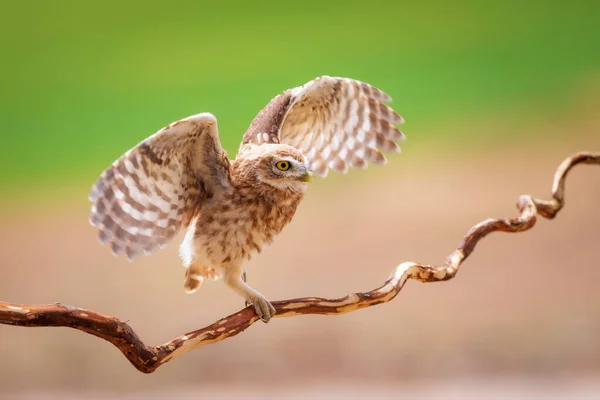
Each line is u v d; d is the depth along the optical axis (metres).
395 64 21.42
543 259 15.32
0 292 15.67
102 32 23.61
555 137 18.97
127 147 19.91
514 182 17.64
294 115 5.84
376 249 15.84
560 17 22.44
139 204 4.98
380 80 20.88
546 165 18.02
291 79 20.67
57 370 13.64
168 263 16.25
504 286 14.65
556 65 21.03
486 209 16.75
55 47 22.89
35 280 15.84
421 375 12.86
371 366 12.96
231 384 12.96
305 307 4.76
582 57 21.03
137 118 20.50
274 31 22.58
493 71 20.97
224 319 4.57
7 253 16.89
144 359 4.15
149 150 4.86
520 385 12.45
